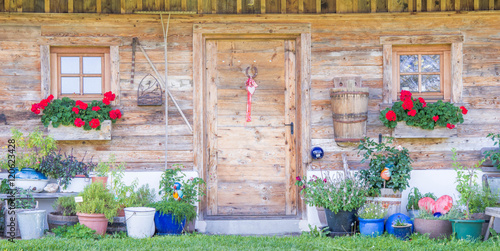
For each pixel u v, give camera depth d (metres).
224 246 5.65
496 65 7.32
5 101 7.16
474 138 7.27
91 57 7.36
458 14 7.32
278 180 7.45
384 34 7.35
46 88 7.16
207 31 7.30
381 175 6.79
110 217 6.29
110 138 7.09
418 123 7.08
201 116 7.26
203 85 7.34
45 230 6.50
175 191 6.74
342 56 7.35
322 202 6.51
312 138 7.29
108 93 7.05
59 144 7.16
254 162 7.43
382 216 6.39
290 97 7.43
